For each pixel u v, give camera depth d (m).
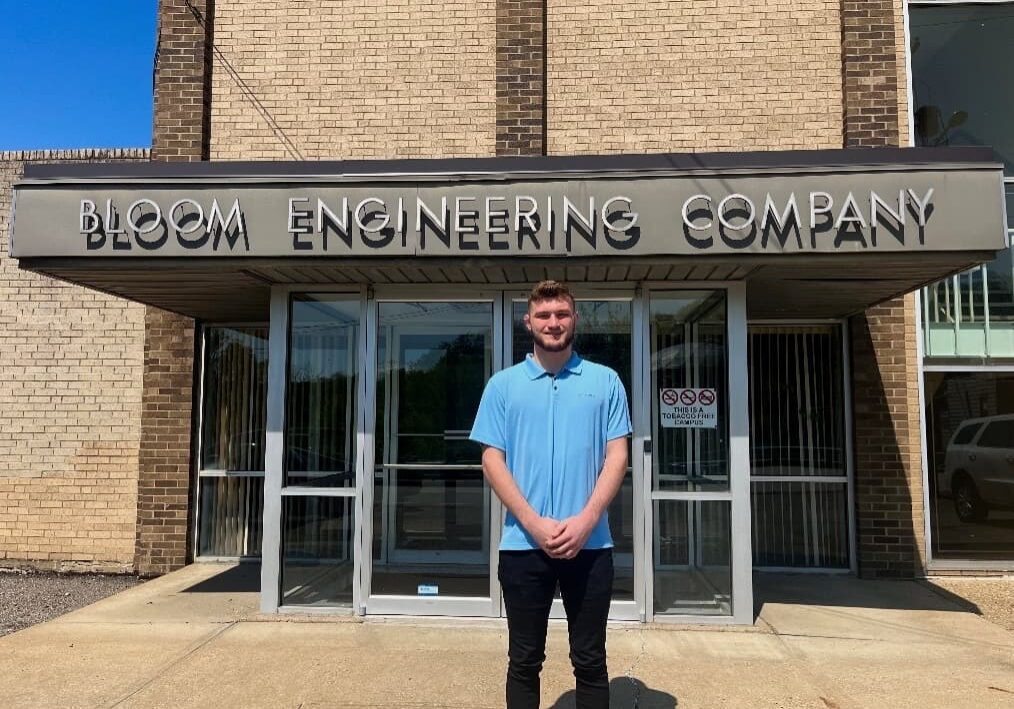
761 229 5.17
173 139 8.00
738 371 6.02
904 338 7.69
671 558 6.00
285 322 6.29
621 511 6.05
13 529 8.34
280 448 6.23
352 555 6.16
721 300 6.11
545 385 3.41
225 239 5.44
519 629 3.29
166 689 4.60
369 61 8.07
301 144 8.05
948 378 7.83
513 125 7.80
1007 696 4.54
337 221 5.38
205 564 8.18
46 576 8.16
